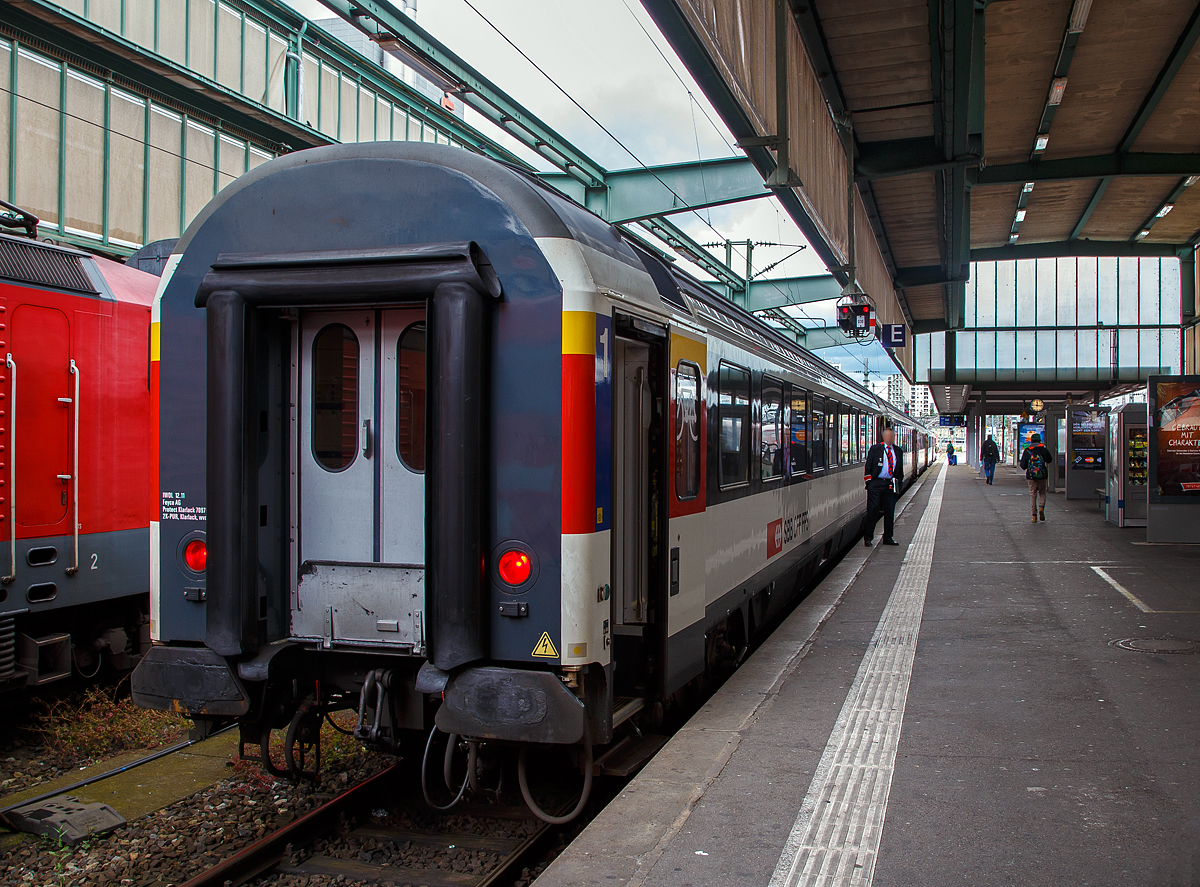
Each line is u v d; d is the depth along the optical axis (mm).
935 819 4098
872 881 3521
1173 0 11906
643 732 6031
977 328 45000
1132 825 4016
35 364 6738
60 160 13594
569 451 4199
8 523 6473
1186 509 13945
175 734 6504
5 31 12719
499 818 4941
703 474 6148
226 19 16297
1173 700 5938
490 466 4289
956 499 24922
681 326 5711
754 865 3670
